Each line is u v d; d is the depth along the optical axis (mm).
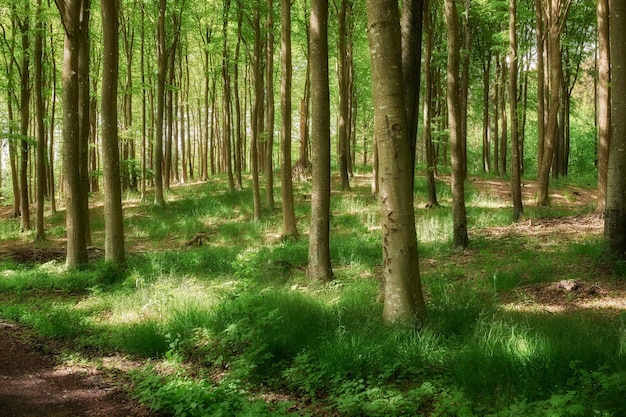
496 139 27453
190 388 4188
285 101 14883
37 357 5887
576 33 23906
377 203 19203
